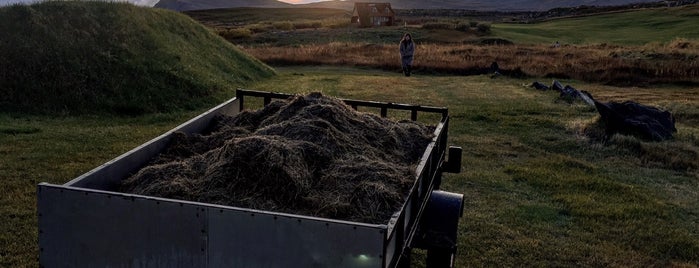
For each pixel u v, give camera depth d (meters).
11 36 14.28
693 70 23.25
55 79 13.64
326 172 4.27
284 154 4.13
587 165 10.20
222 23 94.94
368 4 76.38
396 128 5.75
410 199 4.05
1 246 6.04
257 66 22.00
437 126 6.20
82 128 11.80
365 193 3.95
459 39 47.09
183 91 15.37
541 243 6.77
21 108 12.69
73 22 15.89
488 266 6.14
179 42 19.08
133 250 3.42
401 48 23.12
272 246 3.19
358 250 3.06
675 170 10.22
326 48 34.97
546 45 39.72
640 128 12.16
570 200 8.25
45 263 3.55
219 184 4.00
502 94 18.00
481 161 10.29
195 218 3.27
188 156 5.06
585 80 22.56
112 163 4.16
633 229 7.28
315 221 3.07
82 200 3.39
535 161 10.38
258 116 5.93
